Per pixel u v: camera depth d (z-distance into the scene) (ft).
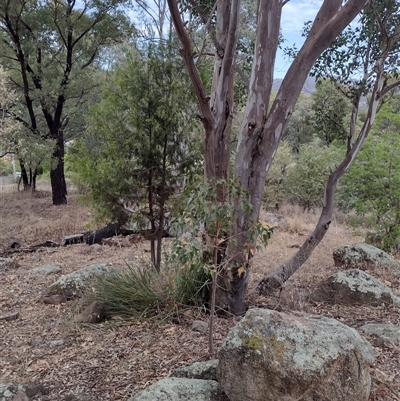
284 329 7.97
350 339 8.43
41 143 43.55
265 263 21.59
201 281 13.93
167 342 12.02
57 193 47.37
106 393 9.62
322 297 15.78
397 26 17.58
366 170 22.57
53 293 16.62
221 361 8.01
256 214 12.83
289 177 43.70
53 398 9.53
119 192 17.02
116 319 13.75
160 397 7.89
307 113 47.73
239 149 12.88
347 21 11.93
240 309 13.92
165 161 17.37
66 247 27.61
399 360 10.30
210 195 9.95
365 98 23.68
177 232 11.57
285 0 13.09
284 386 7.32
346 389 7.70
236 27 12.98
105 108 17.08
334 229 32.27
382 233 24.06
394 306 14.85
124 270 16.74
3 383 10.16
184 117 16.94
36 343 12.64
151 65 16.51
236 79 21.89
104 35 43.78
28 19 41.55
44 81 42.83
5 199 47.29
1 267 22.33
